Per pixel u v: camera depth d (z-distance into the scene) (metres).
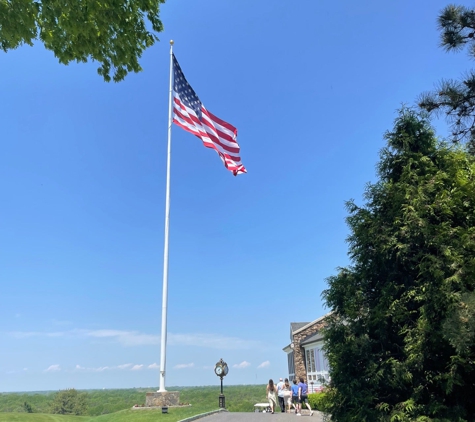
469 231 9.13
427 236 9.18
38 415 29.59
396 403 9.38
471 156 10.25
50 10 6.86
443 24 9.55
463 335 7.69
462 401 8.77
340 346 10.09
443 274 8.73
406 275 9.94
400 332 9.42
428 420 8.37
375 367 9.52
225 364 23.05
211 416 17.89
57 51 7.77
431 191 9.62
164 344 19.41
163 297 19.80
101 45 7.77
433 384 9.00
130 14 7.56
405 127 10.77
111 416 18.47
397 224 9.97
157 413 17.59
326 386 10.97
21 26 6.83
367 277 10.60
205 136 21.48
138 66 8.24
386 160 10.95
